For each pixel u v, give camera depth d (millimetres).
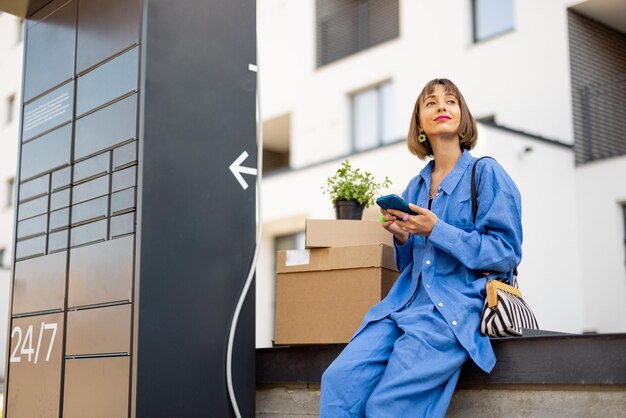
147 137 3143
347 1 17203
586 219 12258
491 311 2652
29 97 3992
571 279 12078
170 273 3117
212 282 3236
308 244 3377
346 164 3797
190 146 3258
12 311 3842
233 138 3398
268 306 16234
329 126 16531
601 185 12156
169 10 3287
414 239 2938
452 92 2990
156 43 3232
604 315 11891
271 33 18172
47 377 3488
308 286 3430
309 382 3213
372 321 2867
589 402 2490
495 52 13781
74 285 3406
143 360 2996
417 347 2627
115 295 3139
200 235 3227
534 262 11625
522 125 13273
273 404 3391
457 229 2701
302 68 17297
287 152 20844
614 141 12766
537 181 11805
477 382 2688
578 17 13109
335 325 3322
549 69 12984
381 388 2627
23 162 3955
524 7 13445
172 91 3244
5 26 22078
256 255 3375
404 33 15305
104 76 3426
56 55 3816
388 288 3314
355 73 16156
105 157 3334
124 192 3184
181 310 3129
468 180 2859
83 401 3229
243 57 3492
